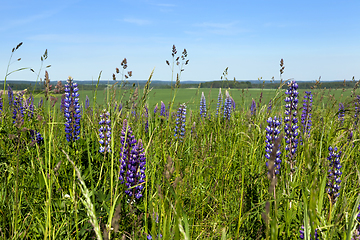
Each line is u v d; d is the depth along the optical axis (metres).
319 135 4.90
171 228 2.41
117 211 1.71
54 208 3.09
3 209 2.95
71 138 4.71
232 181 3.98
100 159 4.10
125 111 4.43
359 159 4.36
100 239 1.62
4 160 3.83
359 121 5.83
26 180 3.50
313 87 5.57
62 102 5.27
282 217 3.05
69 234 2.62
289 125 4.00
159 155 4.14
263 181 3.70
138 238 2.54
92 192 2.91
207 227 3.16
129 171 3.11
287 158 4.00
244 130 5.32
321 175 2.89
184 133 5.93
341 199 3.12
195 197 3.33
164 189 2.61
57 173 3.19
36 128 4.42
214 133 6.25
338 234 2.35
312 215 1.38
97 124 5.08
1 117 5.82
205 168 4.34
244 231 3.08
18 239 2.63
